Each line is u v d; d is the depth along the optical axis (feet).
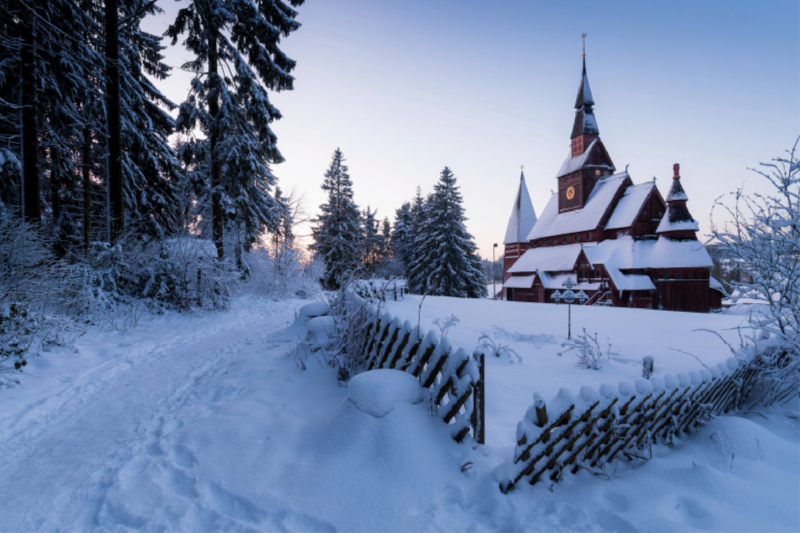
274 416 13.29
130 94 58.75
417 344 12.37
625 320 43.80
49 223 56.70
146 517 8.41
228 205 55.62
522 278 154.20
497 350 24.06
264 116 54.65
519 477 8.86
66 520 8.59
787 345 15.06
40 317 23.15
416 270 160.86
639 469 9.93
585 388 9.56
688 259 105.29
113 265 36.73
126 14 52.03
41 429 13.51
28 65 34.60
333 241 143.95
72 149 53.11
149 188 62.95
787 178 15.49
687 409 11.98
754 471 9.57
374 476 9.38
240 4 51.88
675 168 113.19
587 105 153.07
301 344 21.43
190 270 40.11
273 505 8.68
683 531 7.29
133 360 22.22
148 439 12.46
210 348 25.14
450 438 10.59
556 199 169.68
